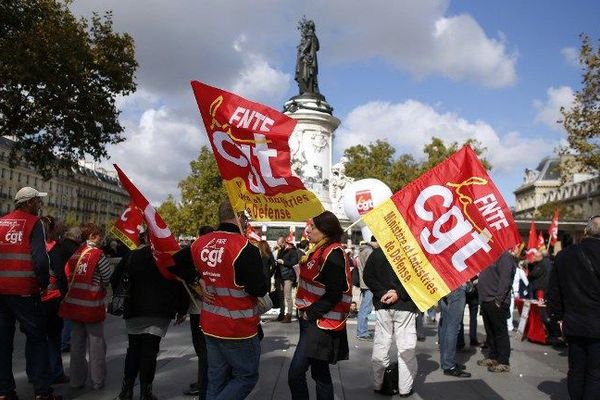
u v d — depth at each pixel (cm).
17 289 583
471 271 570
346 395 678
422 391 709
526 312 1186
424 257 579
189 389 661
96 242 695
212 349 474
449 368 806
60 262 662
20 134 2392
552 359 977
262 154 552
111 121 2544
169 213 7588
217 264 461
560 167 2461
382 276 677
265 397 650
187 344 991
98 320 675
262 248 888
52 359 700
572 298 569
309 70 3216
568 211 8700
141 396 591
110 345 963
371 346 1039
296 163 2919
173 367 799
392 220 587
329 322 522
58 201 10300
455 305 805
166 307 593
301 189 559
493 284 841
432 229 583
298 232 2397
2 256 586
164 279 595
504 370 839
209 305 470
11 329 598
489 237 572
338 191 3022
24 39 2094
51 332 700
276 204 558
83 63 2297
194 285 569
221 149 541
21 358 838
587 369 567
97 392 662
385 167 6316
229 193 543
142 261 597
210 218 6247
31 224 594
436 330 1335
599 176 2694
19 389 663
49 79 2177
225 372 476
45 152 2547
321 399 535
